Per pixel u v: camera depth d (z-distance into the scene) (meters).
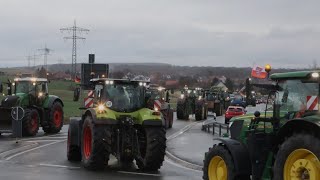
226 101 58.59
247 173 9.39
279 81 9.39
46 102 25.28
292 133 8.40
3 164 14.27
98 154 13.23
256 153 9.28
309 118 8.02
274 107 9.30
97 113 13.44
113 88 14.23
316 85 8.73
